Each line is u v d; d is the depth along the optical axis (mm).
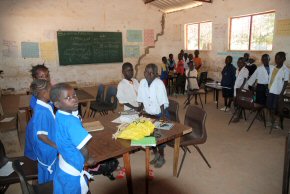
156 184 2557
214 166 2918
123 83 3123
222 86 5281
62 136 1420
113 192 2430
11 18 7543
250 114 5121
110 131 2244
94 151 1826
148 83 2773
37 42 8031
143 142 1946
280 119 4199
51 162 1878
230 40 7535
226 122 4633
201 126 2656
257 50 6641
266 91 4551
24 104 3496
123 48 9711
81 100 3857
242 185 2502
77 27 8641
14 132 3355
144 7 9820
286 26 5750
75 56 8719
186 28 9461
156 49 10461
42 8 7949
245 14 6805
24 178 1458
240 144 3568
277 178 2619
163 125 2340
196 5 8578
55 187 1500
